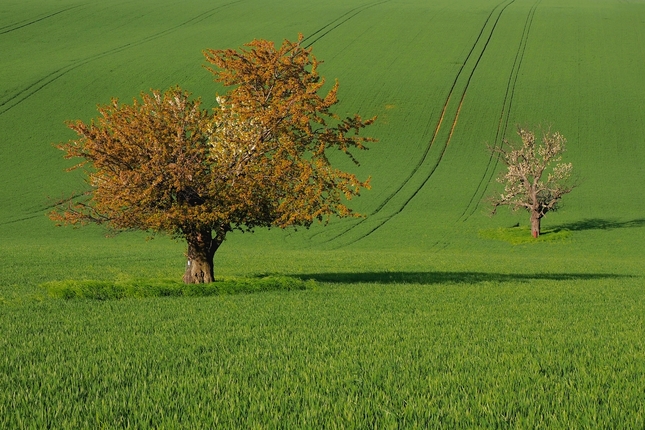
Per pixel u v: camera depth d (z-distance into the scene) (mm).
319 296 30969
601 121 118750
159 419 11461
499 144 112000
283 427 11062
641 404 12367
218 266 53281
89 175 31734
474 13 175125
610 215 88688
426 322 23328
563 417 11531
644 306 29141
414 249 74500
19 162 100938
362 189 97438
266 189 32125
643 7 183875
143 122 31250
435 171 103812
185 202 31953
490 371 15156
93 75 128125
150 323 22625
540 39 155000
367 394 13078
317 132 33812
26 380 14312
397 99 125000
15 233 79000
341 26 161875
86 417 11570
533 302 30047
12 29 156625
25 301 28562
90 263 53312
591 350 17859
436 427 11062
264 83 33156
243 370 15266
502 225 85000
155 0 184625
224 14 171875
